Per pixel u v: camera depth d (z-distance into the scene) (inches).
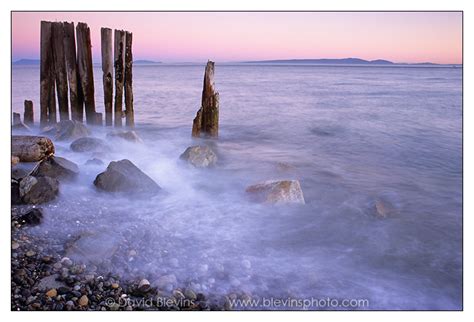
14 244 208.1
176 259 211.6
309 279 203.6
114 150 400.5
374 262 225.3
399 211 299.1
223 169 381.4
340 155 480.4
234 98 1221.1
